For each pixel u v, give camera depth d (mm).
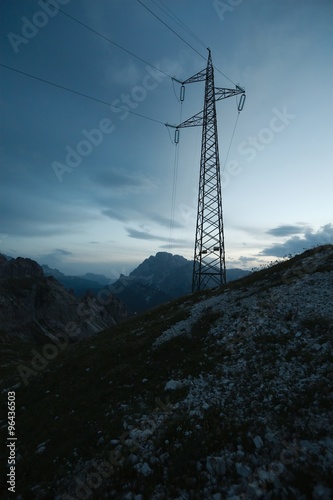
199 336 19703
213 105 49469
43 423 14406
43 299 157625
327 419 9047
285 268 28672
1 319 126000
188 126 53938
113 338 27672
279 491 7148
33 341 125375
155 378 16188
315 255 28406
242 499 7250
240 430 9812
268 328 17047
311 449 8078
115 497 8680
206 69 51375
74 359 23172
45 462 11039
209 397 12555
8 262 175875
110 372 18438
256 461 8367
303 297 19188
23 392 20141
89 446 11398
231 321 20266
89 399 15719
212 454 9125
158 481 8836
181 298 36500
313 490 6875
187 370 15742
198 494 7879
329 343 13352
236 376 13641
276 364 13391
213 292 33062
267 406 10656
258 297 22609
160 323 26891
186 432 10484
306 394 10531
